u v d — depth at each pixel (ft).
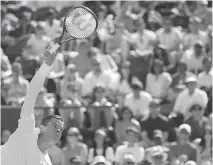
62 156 102.12
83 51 139.95
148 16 164.14
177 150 105.29
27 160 48.34
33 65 136.15
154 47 150.71
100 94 115.96
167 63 139.95
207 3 172.86
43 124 48.88
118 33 150.30
